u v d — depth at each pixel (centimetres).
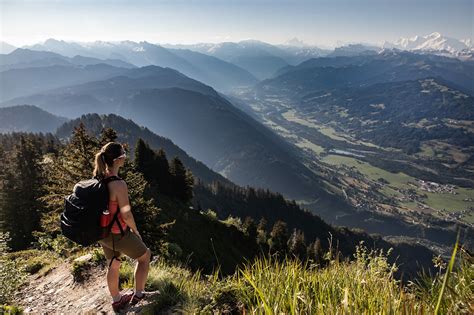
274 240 6356
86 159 1831
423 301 302
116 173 424
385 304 270
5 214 3778
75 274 734
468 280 317
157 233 1892
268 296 326
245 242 6103
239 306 409
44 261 1033
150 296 488
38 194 3684
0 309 636
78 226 392
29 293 745
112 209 410
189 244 4153
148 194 5409
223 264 4203
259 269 402
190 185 7319
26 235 3666
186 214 5512
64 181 1842
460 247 353
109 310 516
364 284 340
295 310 291
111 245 431
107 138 1964
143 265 468
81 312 554
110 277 466
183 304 451
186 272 592
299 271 386
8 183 4172
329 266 415
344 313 257
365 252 456
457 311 274
